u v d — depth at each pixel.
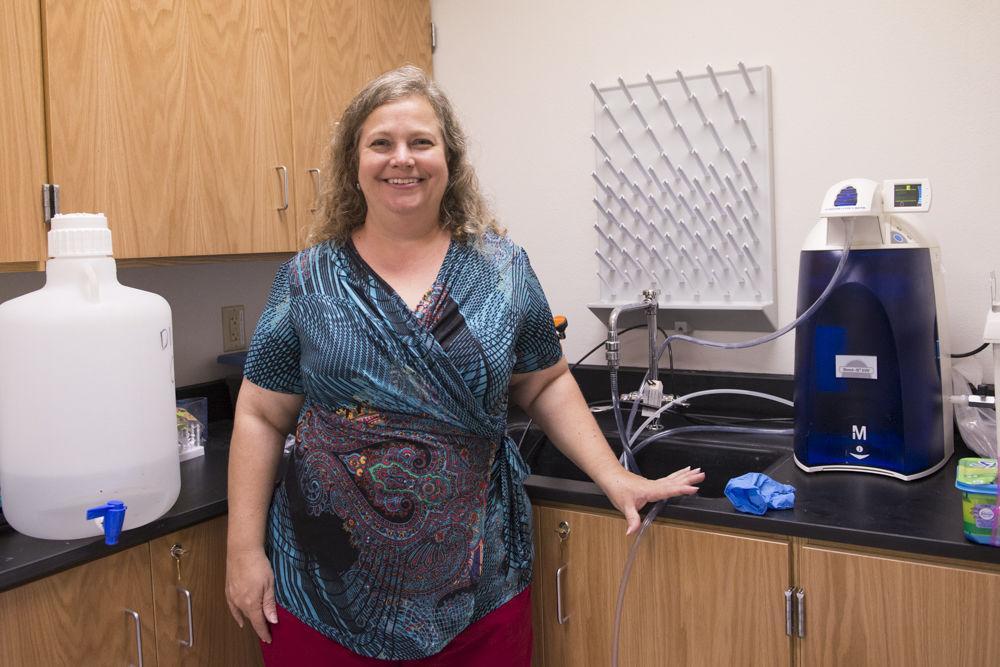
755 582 1.36
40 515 1.32
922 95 1.77
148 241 1.62
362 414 1.30
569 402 1.52
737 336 2.03
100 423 1.33
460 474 1.32
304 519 1.34
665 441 1.86
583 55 2.14
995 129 1.71
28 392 1.30
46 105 1.46
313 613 1.33
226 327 2.20
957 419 1.59
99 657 1.35
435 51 2.37
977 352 1.75
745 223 1.94
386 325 1.29
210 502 1.49
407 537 1.29
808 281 1.52
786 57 1.89
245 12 1.79
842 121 1.85
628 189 2.07
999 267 1.72
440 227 1.44
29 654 1.26
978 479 1.21
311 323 1.32
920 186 1.44
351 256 1.38
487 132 2.30
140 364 1.38
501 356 1.33
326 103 1.99
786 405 1.94
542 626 1.59
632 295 2.10
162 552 1.43
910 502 1.37
